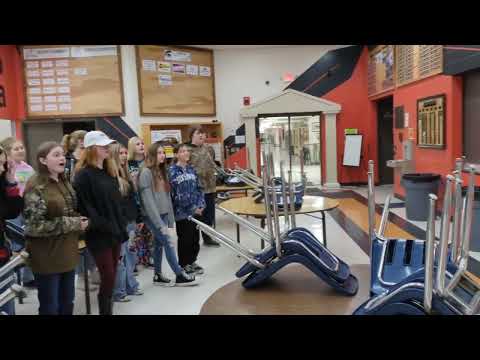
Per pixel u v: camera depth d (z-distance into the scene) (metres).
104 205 2.79
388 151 10.80
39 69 8.52
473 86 5.75
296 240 1.85
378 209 7.17
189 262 4.09
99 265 2.88
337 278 1.78
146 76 8.95
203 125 10.11
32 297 3.81
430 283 1.16
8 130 8.44
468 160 5.94
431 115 6.65
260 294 1.79
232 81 10.48
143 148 4.45
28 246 2.55
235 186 6.01
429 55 6.65
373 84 9.98
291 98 10.45
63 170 2.56
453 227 1.52
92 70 8.54
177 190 3.95
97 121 8.65
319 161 10.86
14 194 2.61
